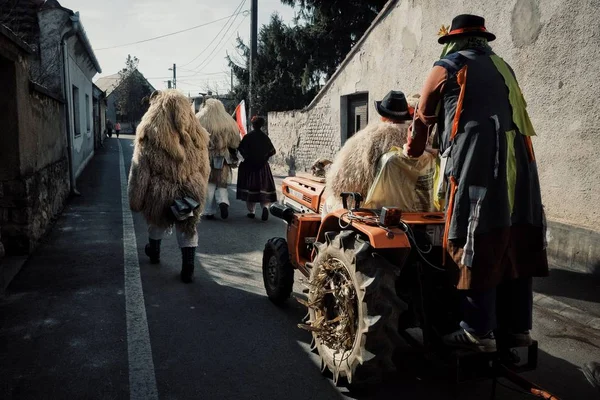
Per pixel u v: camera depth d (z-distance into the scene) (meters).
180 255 6.54
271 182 8.98
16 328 4.17
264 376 3.50
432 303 3.15
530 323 2.91
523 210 2.75
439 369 3.62
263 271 5.09
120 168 17.77
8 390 3.23
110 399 3.16
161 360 3.69
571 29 5.69
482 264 2.62
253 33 20.98
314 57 22.84
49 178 8.02
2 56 5.45
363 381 3.08
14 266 5.83
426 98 2.88
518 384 2.69
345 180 3.77
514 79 2.86
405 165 3.49
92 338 4.02
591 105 5.52
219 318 4.50
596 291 5.03
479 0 7.18
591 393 3.34
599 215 5.51
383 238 2.98
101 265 5.99
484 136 2.64
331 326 3.49
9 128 6.03
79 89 15.75
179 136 5.22
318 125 14.52
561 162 5.93
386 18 10.11
